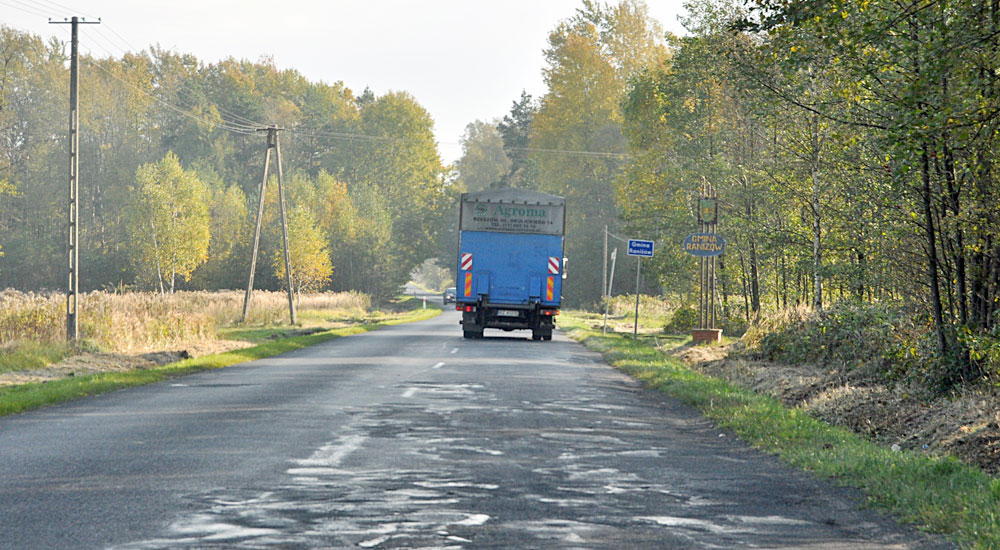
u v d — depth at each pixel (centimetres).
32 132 12056
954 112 1409
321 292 11050
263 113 15138
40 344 3066
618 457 1271
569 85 10025
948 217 1752
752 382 2456
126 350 3359
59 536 806
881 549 806
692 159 5444
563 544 797
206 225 10244
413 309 12169
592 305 11106
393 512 909
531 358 3166
